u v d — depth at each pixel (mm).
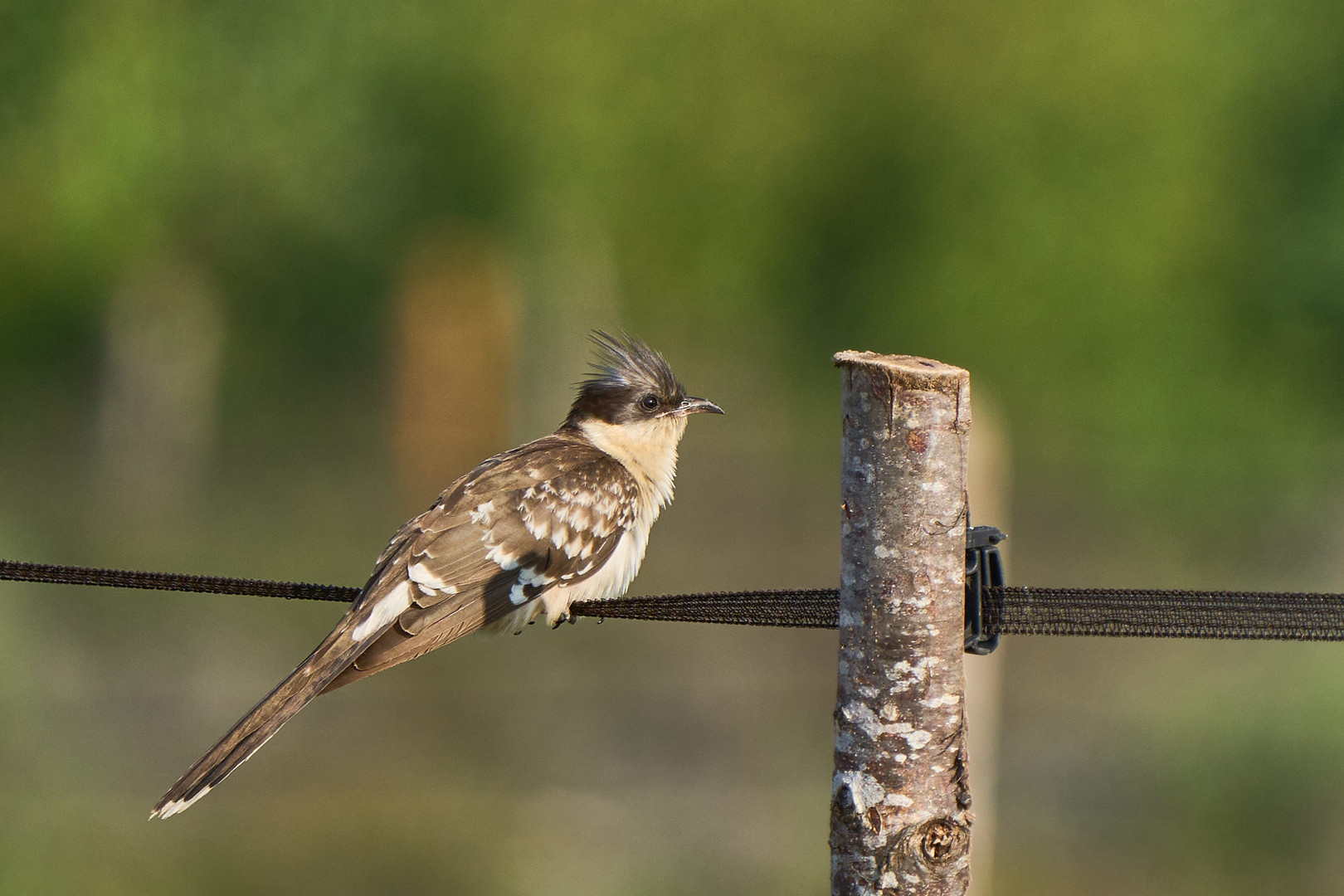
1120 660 15117
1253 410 23156
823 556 19141
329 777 12805
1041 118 24953
